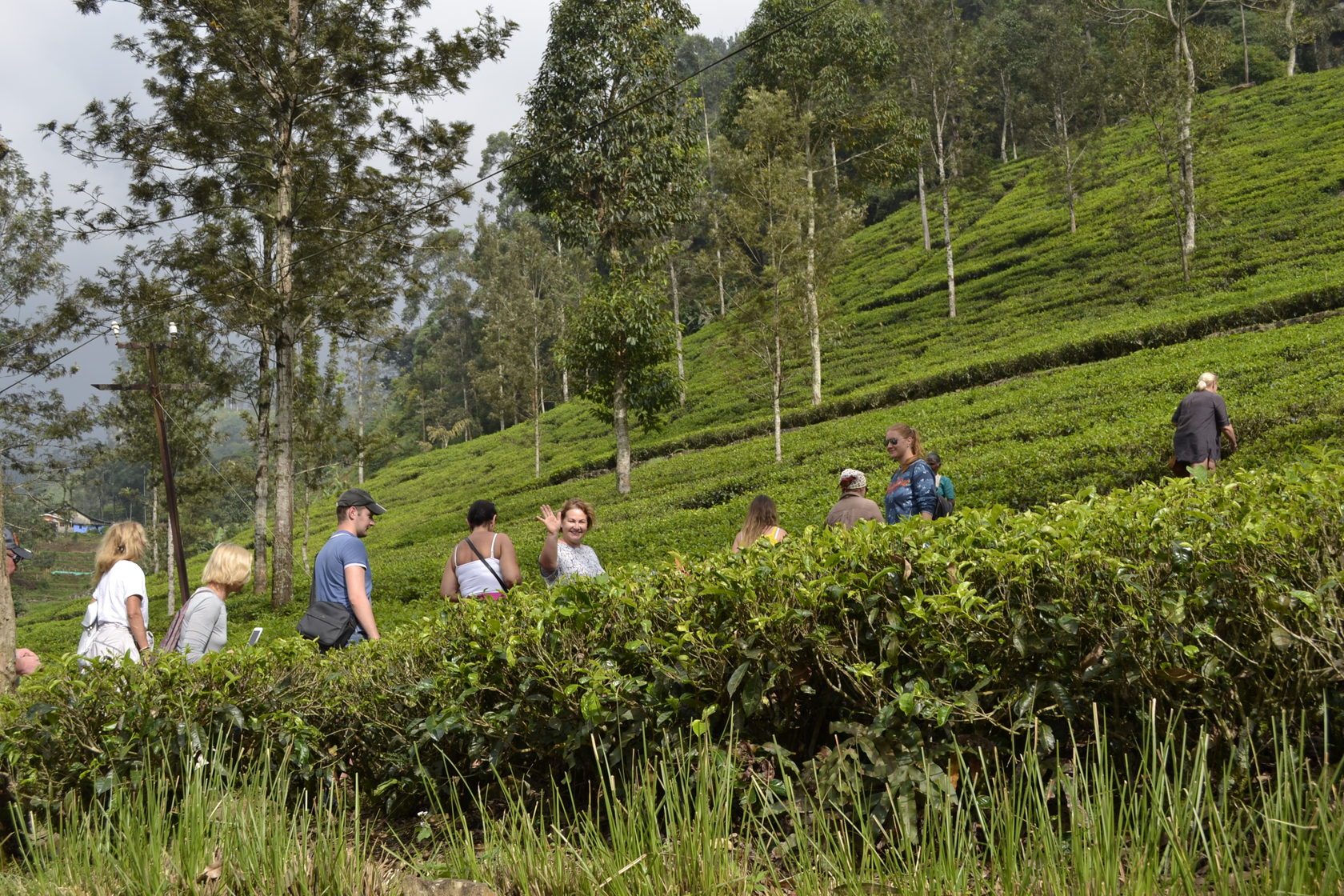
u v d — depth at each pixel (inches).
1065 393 876.0
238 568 246.8
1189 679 119.8
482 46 825.5
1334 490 127.2
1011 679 130.5
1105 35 2613.2
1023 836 125.6
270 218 906.7
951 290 1758.1
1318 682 116.1
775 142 1387.8
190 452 1243.8
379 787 174.4
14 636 222.7
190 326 936.3
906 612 133.6
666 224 1135.0
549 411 2770.7
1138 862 101.7
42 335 1027.3
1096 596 127.6
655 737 149.8
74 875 148.1
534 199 1152.8
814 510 667.4
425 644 178.9
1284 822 96.3
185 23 788.6
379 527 1967.3
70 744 179.6
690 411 1796.3
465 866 142.0
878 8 1897.1
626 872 124.2
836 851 121.4
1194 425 445.4
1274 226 1478.8
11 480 1141.1
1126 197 1967.3
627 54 1059.9
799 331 1207.6
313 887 136.3
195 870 138.6
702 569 154.9
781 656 141.3
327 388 1190.3
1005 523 147.9
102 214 834.2
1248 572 120.6
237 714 178.9
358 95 863.1
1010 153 3282.5
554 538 262.7
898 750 128.6
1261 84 2800.2
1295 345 770.2
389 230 909.2
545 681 158.6
